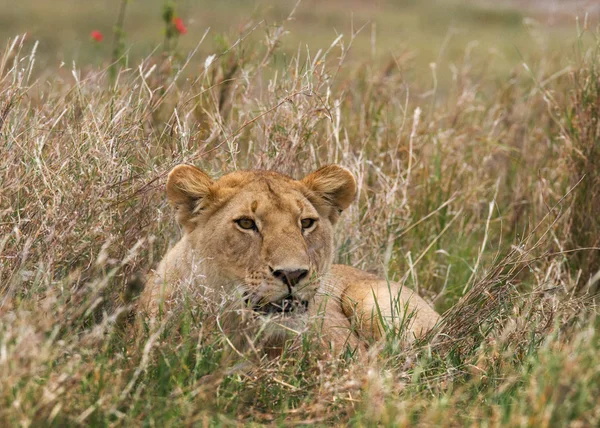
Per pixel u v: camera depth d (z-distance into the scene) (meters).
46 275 7.65
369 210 11.80
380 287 10.09
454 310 9.04
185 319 7.61
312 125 11.25
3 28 31.80
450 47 31.67
